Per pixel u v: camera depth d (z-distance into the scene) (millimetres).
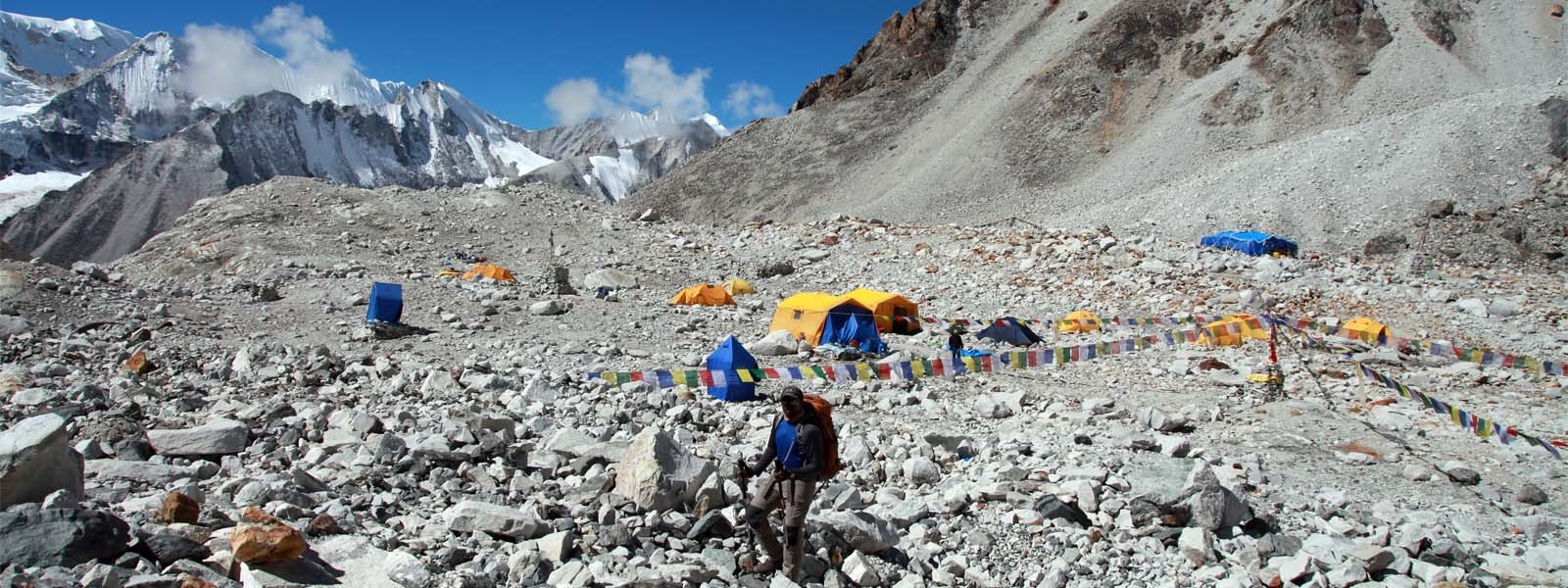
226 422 8711
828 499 7879
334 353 16234
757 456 9562
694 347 20703
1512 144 76312
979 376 17250
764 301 29531
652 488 7121
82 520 4996
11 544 4766
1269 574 6598
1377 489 9938
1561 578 7020
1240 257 32312
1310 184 77938
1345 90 118188
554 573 5730
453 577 5453
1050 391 16000
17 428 6008
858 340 21625
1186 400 15109
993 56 168125
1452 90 113250
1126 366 18672
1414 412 14000
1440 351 16016
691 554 6379
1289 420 13344
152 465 7477
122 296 22297
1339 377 16875
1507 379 17141
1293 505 8898
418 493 7379
